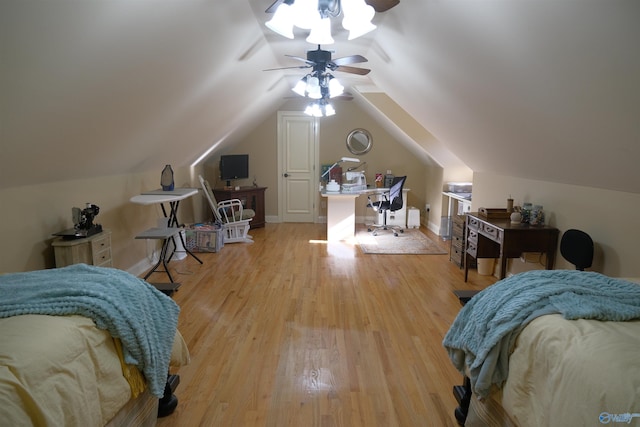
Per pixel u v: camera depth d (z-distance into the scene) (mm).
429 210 6887
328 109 4094
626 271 2467
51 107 1958
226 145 6691
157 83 2547
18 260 2592
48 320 1368
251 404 2107
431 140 5738
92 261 2998
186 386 2262
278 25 1906
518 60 1847
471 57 2160
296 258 4992
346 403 2121
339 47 3617
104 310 1482
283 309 3361
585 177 2658
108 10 1586
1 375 1059
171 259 4922
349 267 4602
